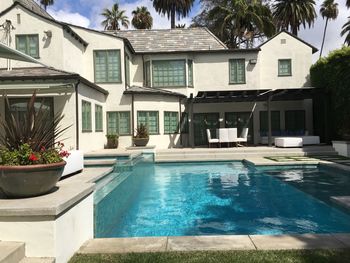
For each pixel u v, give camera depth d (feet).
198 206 26.73
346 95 57.77
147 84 71.20
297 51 74.84
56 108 47.09
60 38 53.01
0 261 10.66
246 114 74.13
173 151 57.52
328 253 13.61
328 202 26.89
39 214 12.28
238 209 25.46
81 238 15.49
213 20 120.57
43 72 47.98
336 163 43.14
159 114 64.80
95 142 55.93
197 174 43.19
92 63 62.69
